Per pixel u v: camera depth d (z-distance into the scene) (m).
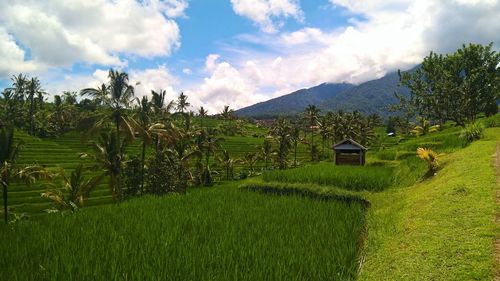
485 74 34.19
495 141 23.38
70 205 32.78
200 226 15.59
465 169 16.72
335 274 9.98
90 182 33.25
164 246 12.39
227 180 67.38
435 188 15.70
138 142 80.75
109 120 32.50
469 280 7.11
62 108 87.75
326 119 91.06
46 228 16.39
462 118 35.69
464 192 12.82
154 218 17.58
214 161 81.00
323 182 27.11
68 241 13.73
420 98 36.56
